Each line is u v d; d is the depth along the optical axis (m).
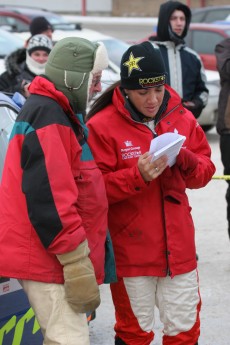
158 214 6.13
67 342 5.17
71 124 5.38
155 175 5.82
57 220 5.00
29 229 5.17
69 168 5.14
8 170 5.21
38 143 5.07
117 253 6.18
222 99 10.12
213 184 15.75
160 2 51.12
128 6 51.59
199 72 11.75
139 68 5.88
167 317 6.26
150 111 6.04
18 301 5.95
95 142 6.11
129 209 6.12
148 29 38.84
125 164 6.12
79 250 5.11
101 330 8.41
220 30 25.38
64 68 5.32
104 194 5.60
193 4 49.34
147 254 6.12
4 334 5.87
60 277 5.20
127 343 6.30
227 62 9.89
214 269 10.38
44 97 5.21
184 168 6.10
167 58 11.46
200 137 6.51
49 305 5.20
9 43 18.00
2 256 5.20
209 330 8.40
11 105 6.77
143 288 6.18
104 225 5.60
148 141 6.13
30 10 28.38
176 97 6.29
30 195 5.03
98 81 5.56
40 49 11.52
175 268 6.12
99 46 5.43
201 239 11.80
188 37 25.73
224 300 9.26
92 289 5.14
